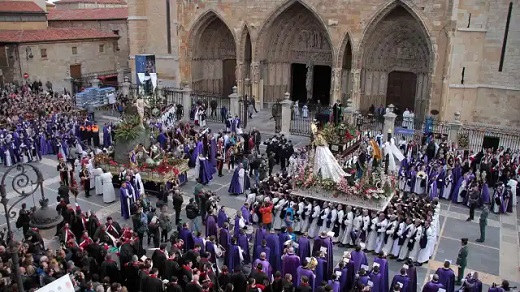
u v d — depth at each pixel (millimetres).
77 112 38750
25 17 54812
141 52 50812
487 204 24422
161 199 24031
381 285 15781
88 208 24453
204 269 15195
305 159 25984
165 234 20188
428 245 18906
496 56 36500
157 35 50125
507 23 35531
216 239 19234
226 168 30875
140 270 14711
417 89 40281
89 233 18625
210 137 30625
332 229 20438
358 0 38625
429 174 26172
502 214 24469
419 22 36875
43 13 56906
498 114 37312
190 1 46156
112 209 24406
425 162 27781
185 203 25031
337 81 41156
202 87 50375
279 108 37969
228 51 49344
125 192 22891
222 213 19922
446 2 35594
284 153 29641
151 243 20625
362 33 39188
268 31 43938
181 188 27125
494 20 35938
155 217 19797
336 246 20469
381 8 37719
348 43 41562
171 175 25344
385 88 41969
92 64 56500
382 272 15844
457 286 17797
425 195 25031
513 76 36188
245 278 15031
